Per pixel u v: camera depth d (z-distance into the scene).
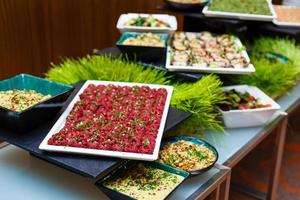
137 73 1.60
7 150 1.38
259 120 1.55
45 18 2.54
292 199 2.21
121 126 1.23
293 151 2.65
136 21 1.92
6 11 2.31
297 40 2.23
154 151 1.11
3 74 2.42
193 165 1.24
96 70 1.62
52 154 1.11
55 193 1.19
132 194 1.10
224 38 1.91
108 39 3.05
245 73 1.60
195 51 1.77
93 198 1.18
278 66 1.81
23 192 1.19
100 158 1.10
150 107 1.34
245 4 2.06
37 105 1.17
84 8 2.77
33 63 2.56
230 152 1.41
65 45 2.73
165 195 1.10
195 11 2.01
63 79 1.58
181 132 1.44
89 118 1.27
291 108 1.75
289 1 2.86
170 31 1.86
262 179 2.36
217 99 1.52
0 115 1.16
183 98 1.45
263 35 2.21
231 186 2.28
